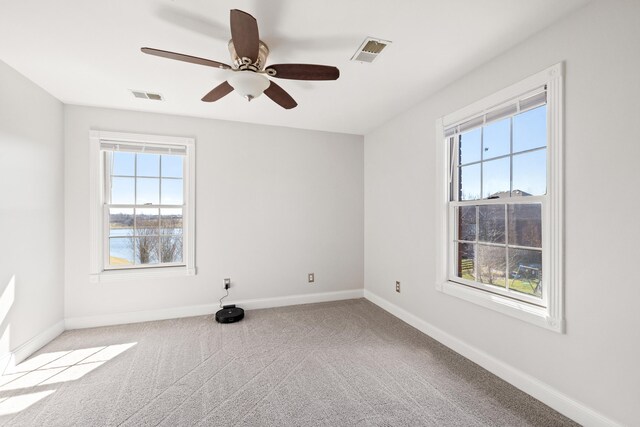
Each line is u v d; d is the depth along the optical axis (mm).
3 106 2189
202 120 3463
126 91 2717
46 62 2205
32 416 1741
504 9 1655
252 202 3672
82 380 2111
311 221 3945
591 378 1608
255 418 1736
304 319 3316
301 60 2195
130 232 3293
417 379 2131
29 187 2475
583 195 1639
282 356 2471
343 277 4109
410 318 3156
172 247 3449
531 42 1914
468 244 2562
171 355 2482
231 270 3590
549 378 1819
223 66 1805
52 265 2797
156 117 3289
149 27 1807
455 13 1688
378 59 2184
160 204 3383
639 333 1427
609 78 1524
